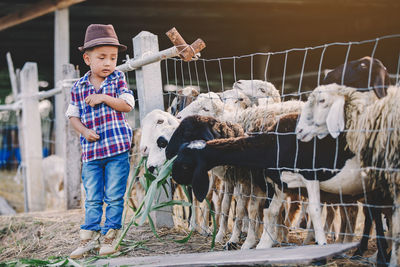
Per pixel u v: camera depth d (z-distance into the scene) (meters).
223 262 2.96
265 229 3.62
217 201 4.46
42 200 7.92
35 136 7.93
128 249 4.00
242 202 3.99
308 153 3.23
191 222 4.54
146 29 13.84
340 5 11.77
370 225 3.33
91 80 4.06
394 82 6.39
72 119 4.01
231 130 3.62
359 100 3.05
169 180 4.60
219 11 12.16
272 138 3.39
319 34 14.64
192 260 3.19
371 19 12.92
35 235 5.14
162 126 4.05
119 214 3.93
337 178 3.17
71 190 6.45
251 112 3.93
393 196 2.98
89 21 12.82
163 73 16.22
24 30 13.41
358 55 14.20
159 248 4.05
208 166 3.46
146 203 3.75
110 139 3.90
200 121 3.60
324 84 3.19
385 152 2.96
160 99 4.88
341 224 3.74
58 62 9.40
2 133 14.90
